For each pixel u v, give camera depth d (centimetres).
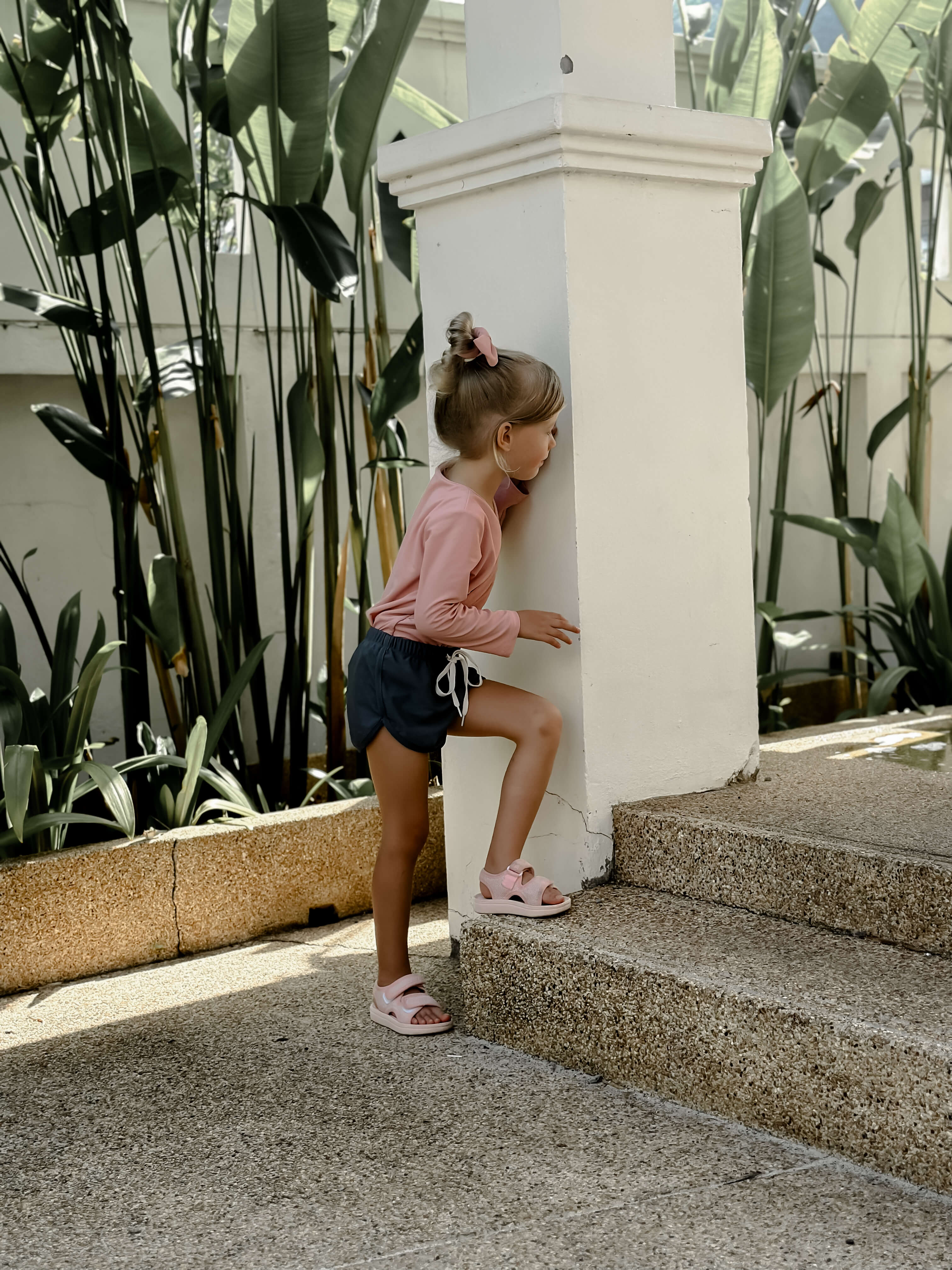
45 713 295
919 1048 157
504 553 241
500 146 227
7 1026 240
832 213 536
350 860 303
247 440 420
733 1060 179
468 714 221
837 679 555
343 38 358
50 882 266
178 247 405
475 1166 171
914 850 198
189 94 404
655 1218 154
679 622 243
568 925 212
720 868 220
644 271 234
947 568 438
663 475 239
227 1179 171
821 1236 148
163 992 255
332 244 304
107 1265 151
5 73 320
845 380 551
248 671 301
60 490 406
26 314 382
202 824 297
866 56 419
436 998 240
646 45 238
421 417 468
